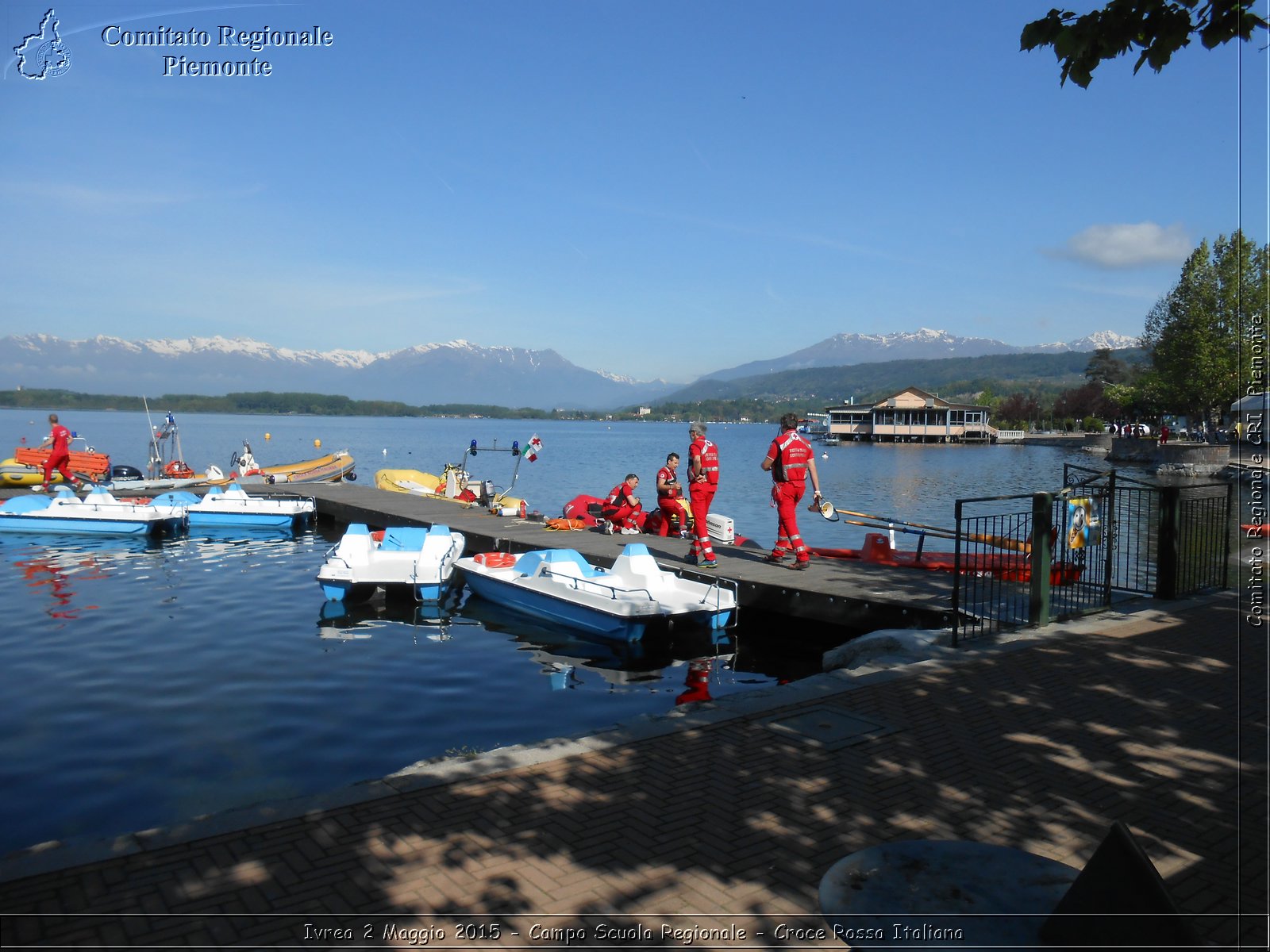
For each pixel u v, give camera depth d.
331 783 6.18
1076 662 7.08
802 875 3.59
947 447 100.56
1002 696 6.16
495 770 4.72
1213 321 57.53
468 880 3.51
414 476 27.72
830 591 10.45
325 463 33.28
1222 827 4.11
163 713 7.79
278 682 8.84
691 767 4.79
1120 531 20.56
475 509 20.97
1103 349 125.50
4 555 17.17
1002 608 9.38
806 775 4.69
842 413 124.00
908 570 12.21
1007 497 8.16
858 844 3.88
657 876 3.56
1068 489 9.88
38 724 7.45
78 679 8.85
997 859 3.42
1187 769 4.83
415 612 12.38
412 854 3.72
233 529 21.09
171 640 10.55
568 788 4.48
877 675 6.67
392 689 8.69
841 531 23.77
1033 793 4.48
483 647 10.48
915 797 4.42
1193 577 10.72
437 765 4.79
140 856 3.65
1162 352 61.44
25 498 20.34
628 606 10.30
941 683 6.49
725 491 36.31
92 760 6.62
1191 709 5.86
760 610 11.17
